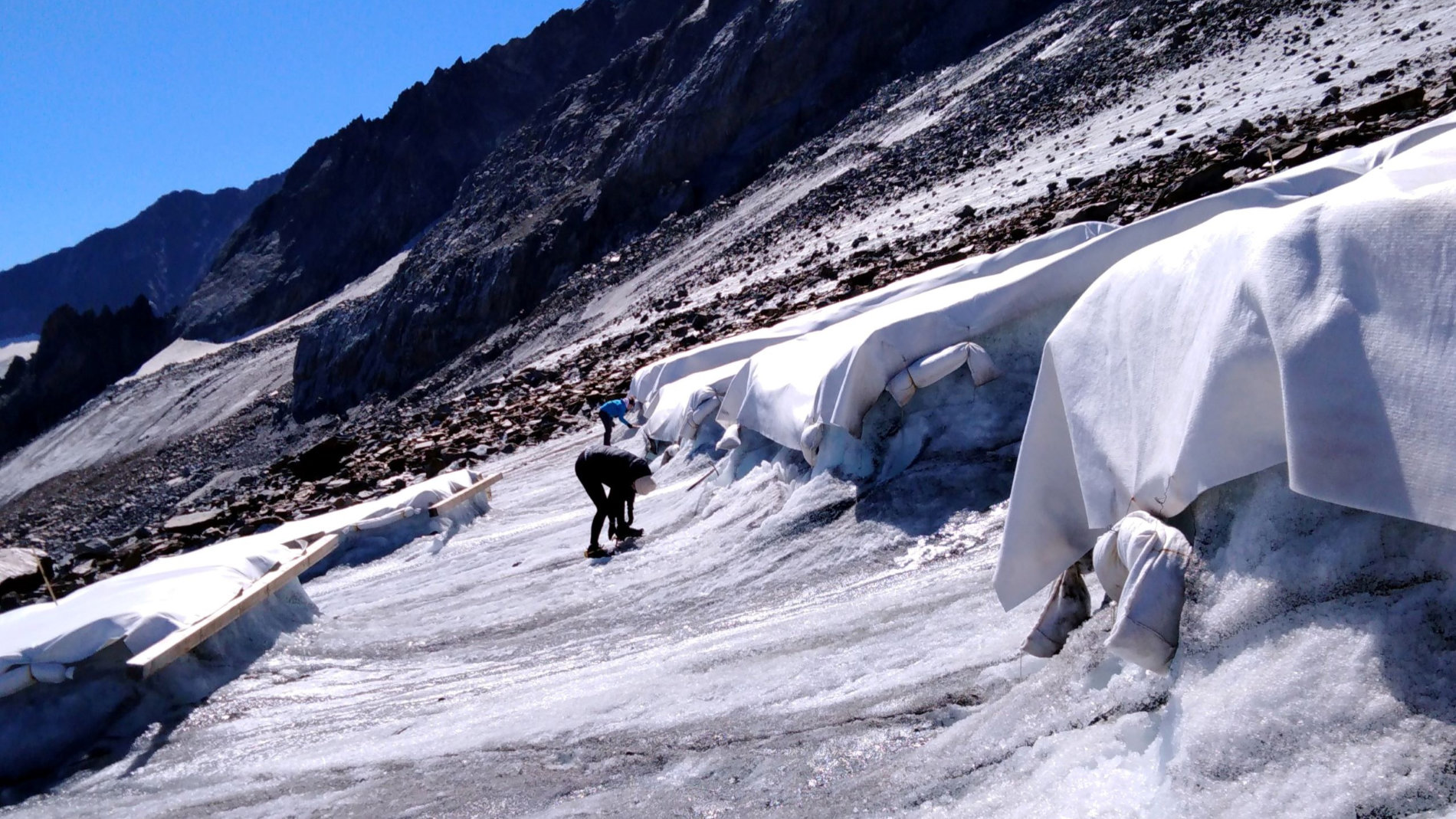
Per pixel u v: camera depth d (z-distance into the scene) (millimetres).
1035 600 4086
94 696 6039
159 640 6215
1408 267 2391
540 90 179000
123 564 15477
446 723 5156
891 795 2961
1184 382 3000
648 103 102562
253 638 7059
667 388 12266
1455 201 2357
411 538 10930
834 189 49219
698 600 6301
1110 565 3014
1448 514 2143
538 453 15711
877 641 4391
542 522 10734
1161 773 2387
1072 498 3611
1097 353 3500
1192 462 2791
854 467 7031
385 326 96812
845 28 82500
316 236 176250
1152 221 7551
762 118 82312
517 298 86375
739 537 7285
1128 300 3434
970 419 6762
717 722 4043
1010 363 6973
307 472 22625
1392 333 2361
